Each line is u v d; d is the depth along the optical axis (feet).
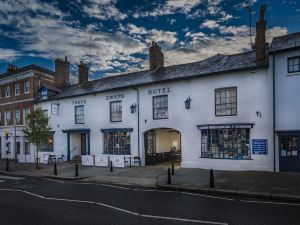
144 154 66.59
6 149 102.94
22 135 96.37
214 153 55.77
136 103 67.21
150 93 65.00
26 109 95.91
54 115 85.92
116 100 71.10
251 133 51.55
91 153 75.66
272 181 40.57
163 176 48.96
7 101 103.09
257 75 51.47
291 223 23.49
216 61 62.49
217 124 54.65
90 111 76.64
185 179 44.96
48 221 24.89
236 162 52.54
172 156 78.02
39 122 72.28
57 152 84.48
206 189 37.24
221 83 55.21
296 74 47.67
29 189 42.01
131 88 67.72
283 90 48.78
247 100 52.21
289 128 47.96
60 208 29.45
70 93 83.56
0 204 31.94
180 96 60.34
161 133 74.69
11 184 47.47
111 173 55.88
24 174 59.57
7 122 103.40
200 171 52.85
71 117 81.30
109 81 80.23
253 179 42.57
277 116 49.11
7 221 25.07
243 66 53.01
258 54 52.80
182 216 25.82
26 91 96.58
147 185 42.55
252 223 23.59
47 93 88.94
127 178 49.29
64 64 98.94
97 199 33.63
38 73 95.55
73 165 72.43
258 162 50.57
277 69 49.44
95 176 53.11
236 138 53.57
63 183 47.65
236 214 26.37
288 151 48.06
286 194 32.96
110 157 68.69
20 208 29.84
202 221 24.27
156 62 74.02
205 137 56.90
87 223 24.11
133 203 31.27
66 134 82.48
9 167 73.61
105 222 24.30
